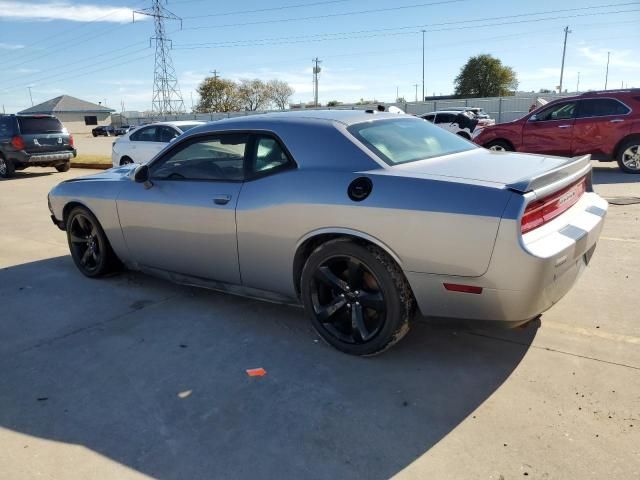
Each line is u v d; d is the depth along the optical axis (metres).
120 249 4.77
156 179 4.32
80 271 5.43
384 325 3.20
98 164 16.86
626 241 5.63
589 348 3.39
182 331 3.92
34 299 4.72
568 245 2.83
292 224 3.40
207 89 78.44
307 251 3.53
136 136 12.38
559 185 2.96
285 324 3.98
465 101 41.19
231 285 4.02
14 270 5.66
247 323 4.03
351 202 3.12
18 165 14.64
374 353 3.33
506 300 2.78
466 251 2.78
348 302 3.36
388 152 3.37
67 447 2.63
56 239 7.09
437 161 3.40
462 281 2.86
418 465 2.40
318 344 3.64
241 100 80.12
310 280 3.45
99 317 4.25
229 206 3.73
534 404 2.82
